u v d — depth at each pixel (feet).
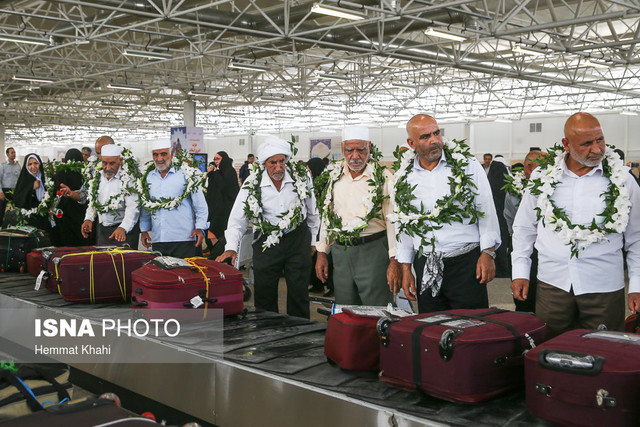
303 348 9.23
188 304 10.28
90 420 4.33
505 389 7.11
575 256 8.39
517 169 12.31
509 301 20.72
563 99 95.66
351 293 11.72
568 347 6.30
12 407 4.79
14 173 33.35
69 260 11.77
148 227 15.64
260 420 8.09
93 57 74.18
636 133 94.99
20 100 99.45
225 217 26.18
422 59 56.49
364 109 109.50
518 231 9.21
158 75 78.02
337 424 7.30
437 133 9.41
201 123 125.29
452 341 6.84
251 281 19.74
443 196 9.48
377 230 11.39
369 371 8.05
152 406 9.62
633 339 6.55
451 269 9.62
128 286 12.00
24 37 43.62
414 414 6.71
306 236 12.99
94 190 16.88
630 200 8.32
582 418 5.96
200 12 42.19
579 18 39.88
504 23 42.22
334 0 37.42
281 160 12.42
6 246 15.40
